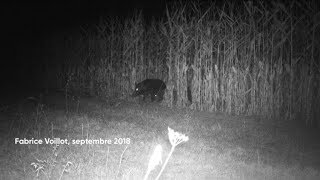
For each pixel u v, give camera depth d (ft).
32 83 55.88
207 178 25.81
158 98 49.60
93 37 55.11
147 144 31.71
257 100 45.37
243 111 45.62
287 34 45.09
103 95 50.01
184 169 27.14
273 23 47.42
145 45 52.60
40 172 24.66
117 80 50.72
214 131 37.88
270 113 44.52
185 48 47.62
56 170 25.12
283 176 27.14
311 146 35.91
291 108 45.06
